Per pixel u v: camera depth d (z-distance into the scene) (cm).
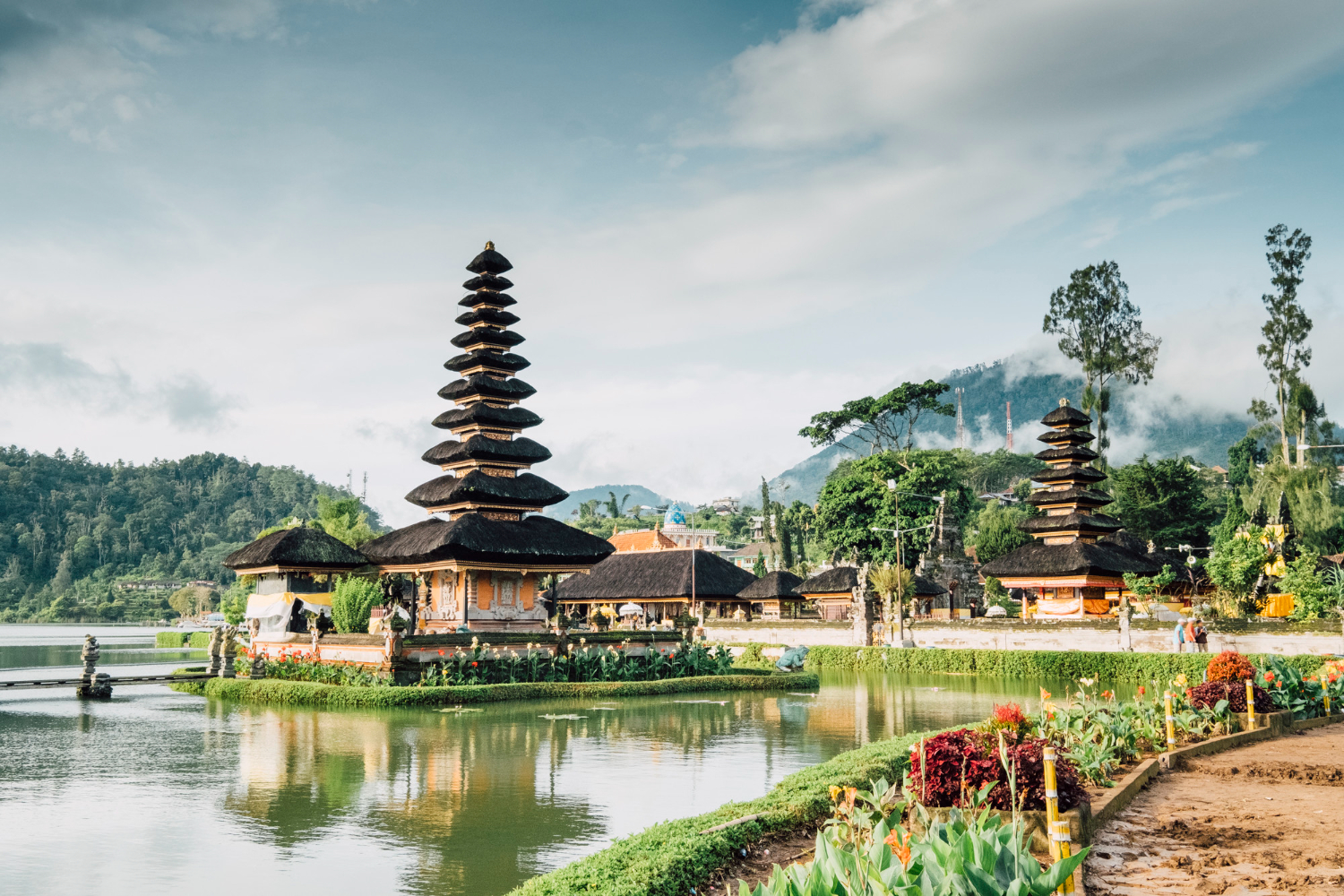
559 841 1403
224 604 7800
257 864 1294
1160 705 2178
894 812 1035
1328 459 7312
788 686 4078
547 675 3847
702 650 4419
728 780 1872
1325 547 6175
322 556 4231
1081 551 5691
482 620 4519
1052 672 4719
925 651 5225
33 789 1806
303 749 2288
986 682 4538
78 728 2680
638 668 4112
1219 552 5494
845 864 740
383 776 1925
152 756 2181
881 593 6034
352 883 1208
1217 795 1638
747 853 1227
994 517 9012
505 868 1268
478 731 2616
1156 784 1739
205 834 1458
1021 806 1232
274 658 4041
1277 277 7694
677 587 7012
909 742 1942
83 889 1191
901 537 7900
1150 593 5534
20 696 3672
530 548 4491
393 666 3475
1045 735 1753
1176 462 8406
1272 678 2564
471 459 4891
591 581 7475
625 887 961
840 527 8475
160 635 10006
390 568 4734
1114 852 1259
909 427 9756
